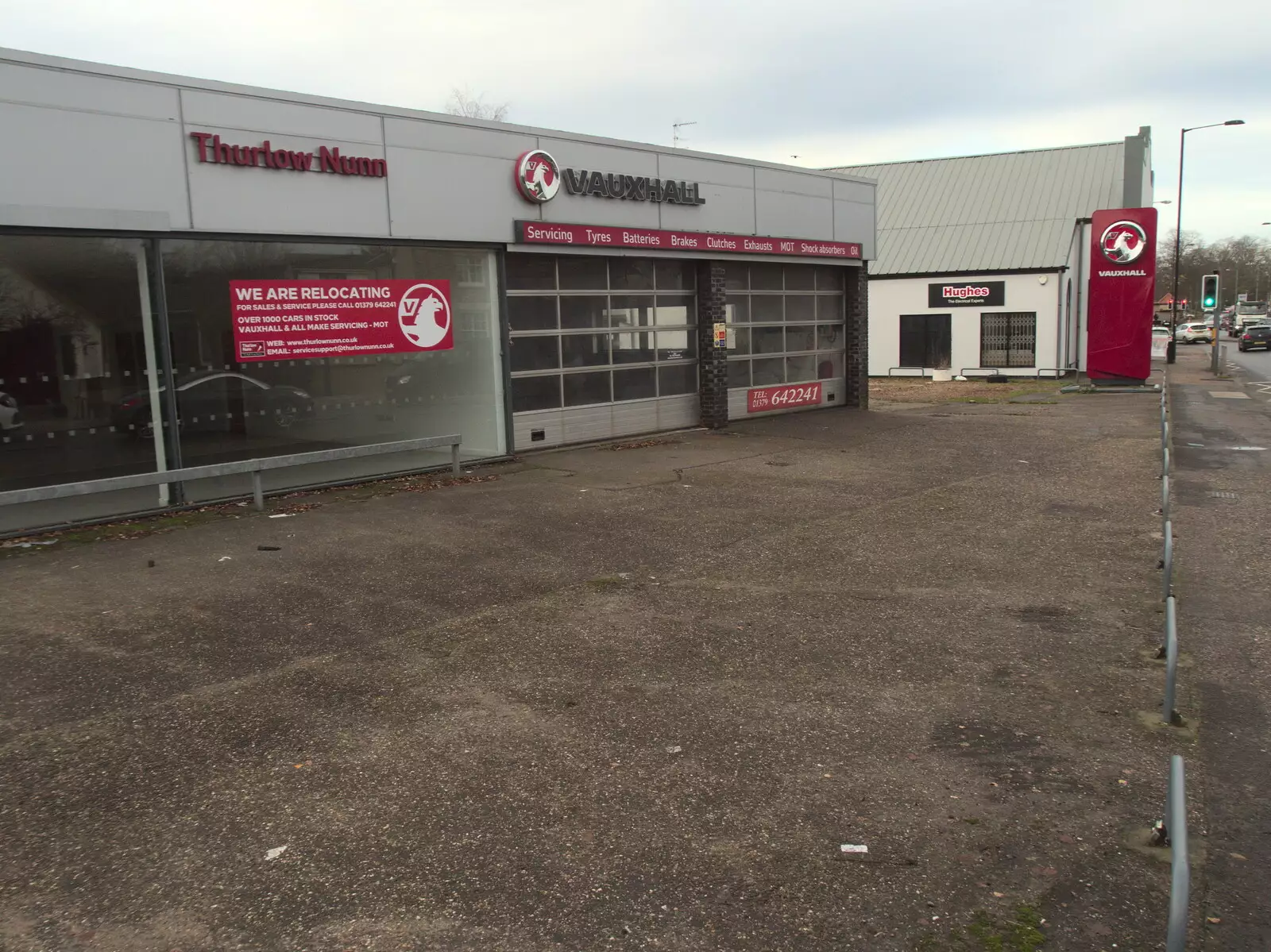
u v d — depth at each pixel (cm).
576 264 1608
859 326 2269
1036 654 638
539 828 421
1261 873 388
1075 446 1639
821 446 1642
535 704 557
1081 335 3703
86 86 1009
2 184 961
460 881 382
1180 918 296
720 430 1852
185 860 399
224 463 1132
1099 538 970
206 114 1107
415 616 721
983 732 518
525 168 1445
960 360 3594
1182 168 4162
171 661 628
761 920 357
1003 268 3475
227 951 341
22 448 1017
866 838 412
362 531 1004
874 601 757
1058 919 357
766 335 2056
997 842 409
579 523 1038
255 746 505
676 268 1802
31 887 381
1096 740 509
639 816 431
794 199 2009
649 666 617
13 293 1005
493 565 866
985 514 1085
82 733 521
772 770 474
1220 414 2197
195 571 850
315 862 396
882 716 539
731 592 782
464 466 1423
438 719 538
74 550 929
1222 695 570
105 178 1030
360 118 1255
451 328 1412
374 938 347
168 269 1107
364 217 1270
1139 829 420
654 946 342
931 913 361
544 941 345
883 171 4306
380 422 1333
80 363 1053
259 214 1164
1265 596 768
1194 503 1144
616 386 1702
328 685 587
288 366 1229
